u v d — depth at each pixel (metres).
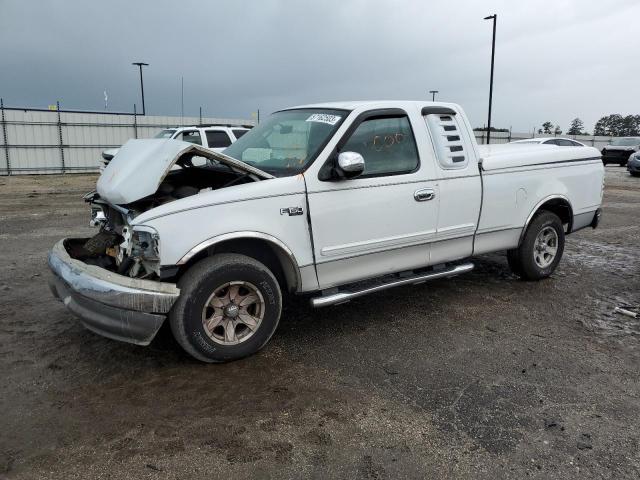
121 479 2.62
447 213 4.84
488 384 3.64
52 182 21.20
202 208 3.62
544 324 4.80
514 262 5.95
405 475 2.68
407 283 4.72
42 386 3.53
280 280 4.45
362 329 4.62
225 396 3.43
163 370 3.78
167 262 3.52
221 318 3.81
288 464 2.76
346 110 4.42
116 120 28.38
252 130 5.21
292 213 3.94
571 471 2.73
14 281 5.98
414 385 3.62
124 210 3.93
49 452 2.83
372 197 4.32
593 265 7.01
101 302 3.46
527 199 5.59
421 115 4.77
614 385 3.66
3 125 25.58
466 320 4.87
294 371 3.80
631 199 14.45
